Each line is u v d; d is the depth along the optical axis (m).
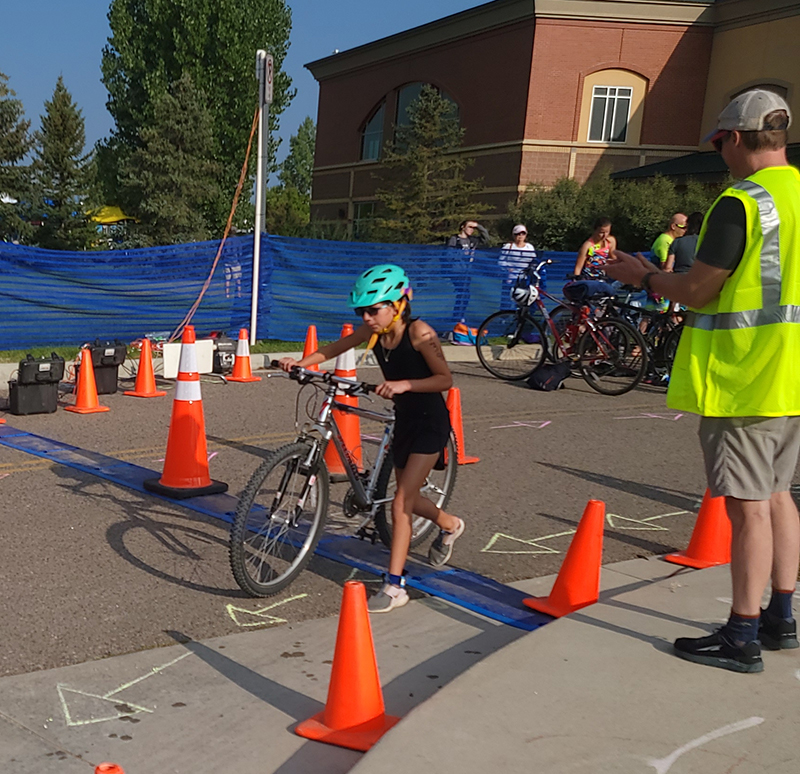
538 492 6.31
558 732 2.77
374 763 2.55
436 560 4.66
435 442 4.08
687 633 3.60
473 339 14.03
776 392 3.04
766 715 2.92
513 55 27.91
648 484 6.71
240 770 2.71
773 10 24.80
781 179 3.10
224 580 4.37
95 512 5.31
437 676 3.40
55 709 3.02
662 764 2.61
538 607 4.10
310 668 3.43
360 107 35.44
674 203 22.14
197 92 33.75
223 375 10.77
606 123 27.33
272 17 37.12
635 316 11.62
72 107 33.44
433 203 29.55
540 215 24.23
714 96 26.55
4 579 4.20
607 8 26.55
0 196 32.94
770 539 3.21
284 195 68.19
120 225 35.88
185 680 3.29
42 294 10.83
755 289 3.06
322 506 4.43
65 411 8.40
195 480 5.78
